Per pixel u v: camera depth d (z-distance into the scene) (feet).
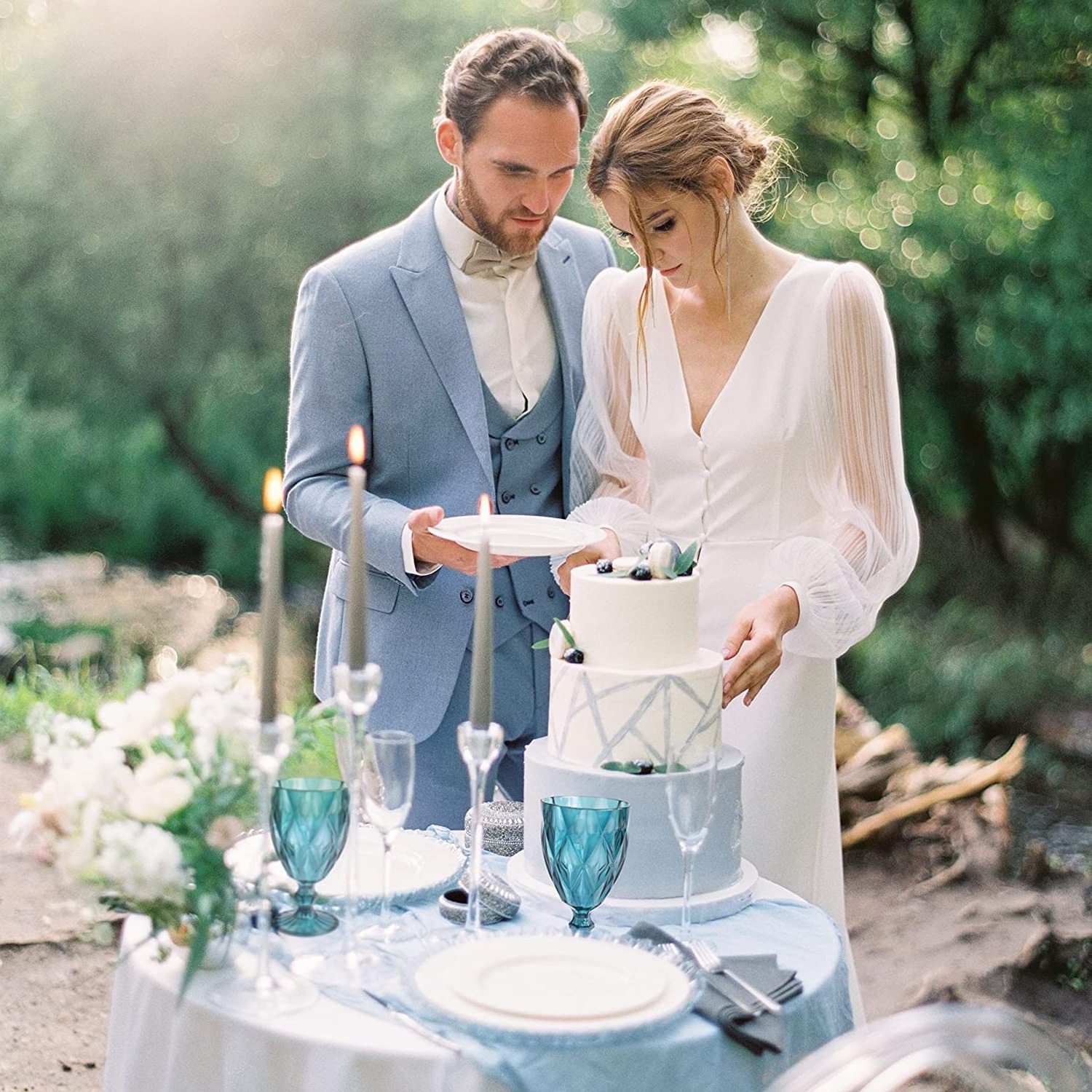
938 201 33.65
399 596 9.64
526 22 39.60
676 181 8.65
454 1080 5.65
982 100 37.88
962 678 30.71
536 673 9.98
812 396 9.15
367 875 7.40
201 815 6.20
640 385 9.75
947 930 14.19
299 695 28.81
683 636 7.29
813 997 6.38
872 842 16.34
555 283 10.02
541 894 7.17
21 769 17.88
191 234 40.50
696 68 41.14
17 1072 11.21
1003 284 33.27
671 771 7.09
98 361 43.70
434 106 38.47
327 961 6.51
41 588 46.55
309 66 39.14
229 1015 6.00
